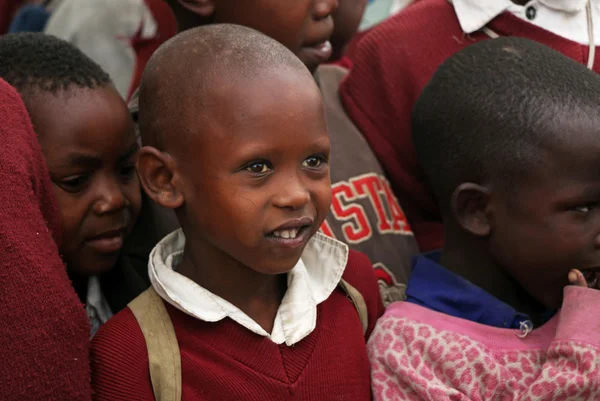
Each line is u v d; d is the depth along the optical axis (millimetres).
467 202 1335
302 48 1495
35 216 1020
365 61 1738
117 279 1406
